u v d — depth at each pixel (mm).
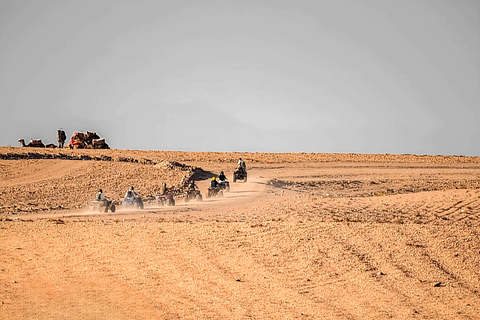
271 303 37281
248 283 41375
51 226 60906
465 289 41094
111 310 34906
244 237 54219
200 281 41469
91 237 54438
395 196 96438
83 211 82000
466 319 35250
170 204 88500
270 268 45031
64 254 47969
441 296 39531
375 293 39844
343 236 54750
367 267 45594
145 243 51875
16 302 35938
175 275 42688
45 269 43625
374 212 78750
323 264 46188
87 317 33500
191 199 95625
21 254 47875
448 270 45562
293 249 50125
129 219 69625
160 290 39250
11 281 40438
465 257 48750
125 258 46906
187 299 37562
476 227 61719
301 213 76750
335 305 37281
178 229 58250
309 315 35219
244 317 34438
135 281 41094
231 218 71125
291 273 43938
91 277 41812
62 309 34844
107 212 79062
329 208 82375
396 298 38938
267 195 103750
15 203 91250
